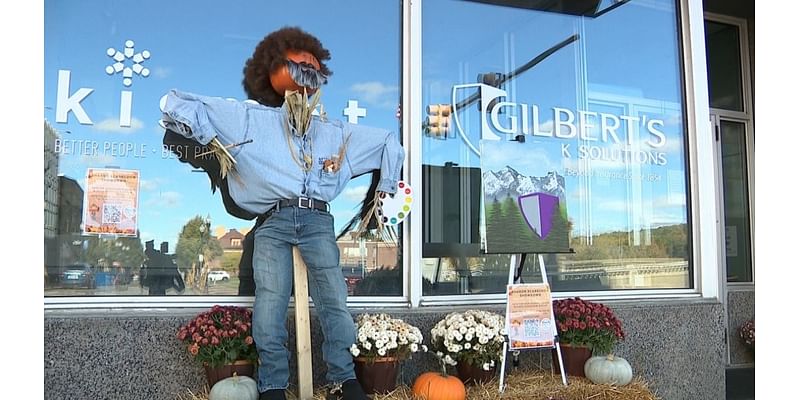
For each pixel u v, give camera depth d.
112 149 3.20
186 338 2.89
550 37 4.21
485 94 4.00
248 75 3.27
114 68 3.25
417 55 3.74
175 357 2.99
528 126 4.09
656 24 4.46
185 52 3.38
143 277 3.18
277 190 2.88
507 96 4.06
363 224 3.46
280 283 2.82
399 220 3.51
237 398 2.64
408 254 3.58
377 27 3.74
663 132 4.39
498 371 3.43
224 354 2.82
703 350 4.03
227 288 3.29
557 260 4.03
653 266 4.24
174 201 3.26
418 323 3.45
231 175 3.01
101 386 2.90
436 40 3.92
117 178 3.19
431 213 3.77
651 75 4.42
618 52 4.37
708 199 4.28
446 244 3.78
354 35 3.71
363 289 3.53
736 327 5.14
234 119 2.89
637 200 4.27
